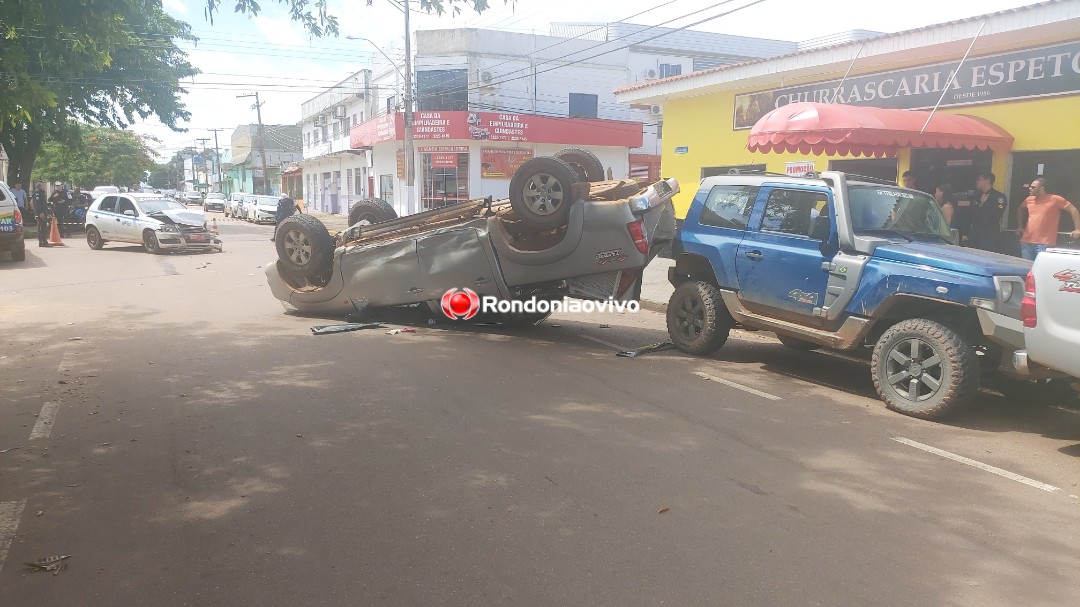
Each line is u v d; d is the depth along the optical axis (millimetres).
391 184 37219
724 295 7664
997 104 11336
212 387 6605
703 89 16578
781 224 7211
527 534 3830
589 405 6172
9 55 6168
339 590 3287
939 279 5863
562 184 8180
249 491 4363
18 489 4383
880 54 12367
